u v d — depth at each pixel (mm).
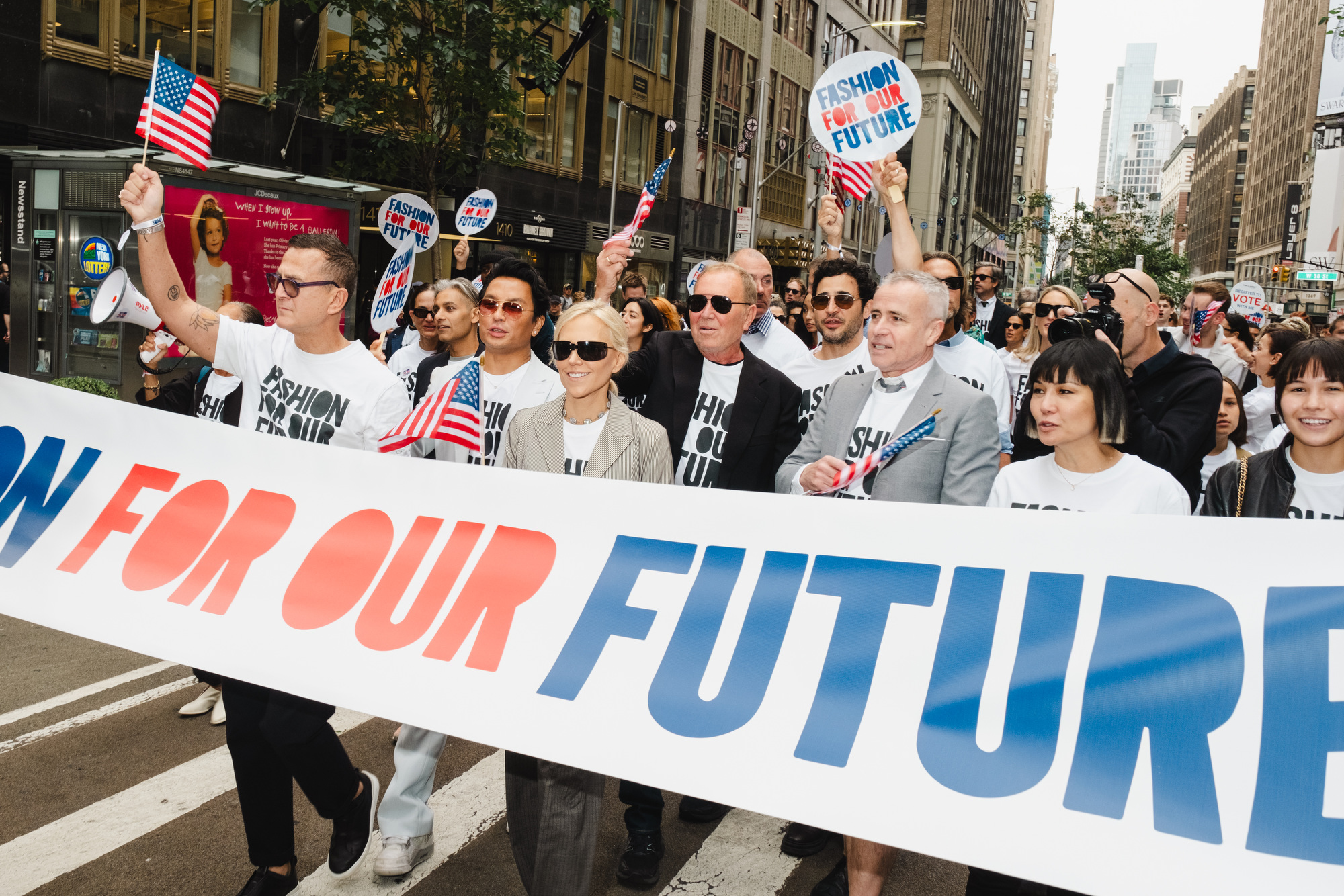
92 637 3168
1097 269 61188
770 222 39625
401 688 2832
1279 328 6434
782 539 2672
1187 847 2078
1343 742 2078
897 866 3760
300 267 3082
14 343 12023
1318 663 2150
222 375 4602
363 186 12977
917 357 3270
